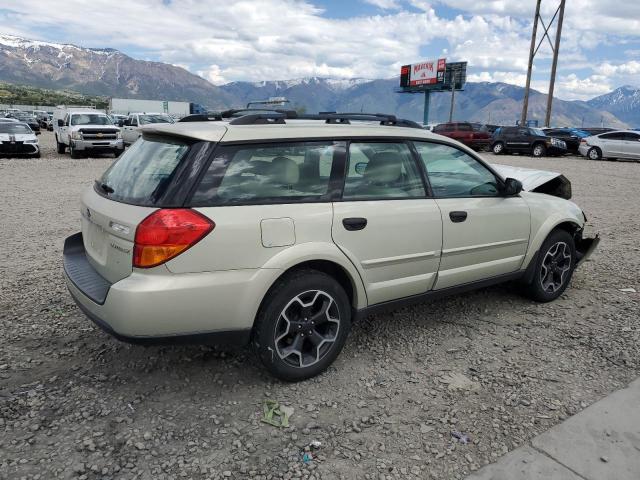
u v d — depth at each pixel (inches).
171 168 117.0
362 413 119.2
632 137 898.1
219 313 115.0
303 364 130.3
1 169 583.5
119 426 112.0
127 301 108.3
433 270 151.5
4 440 105.9
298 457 103.6
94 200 130.7
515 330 166.6
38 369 134.8
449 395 127.4
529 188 203.9
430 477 98.7
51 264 223.3
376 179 139.9
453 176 158.4
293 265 121.9
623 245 281.7
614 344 155.6
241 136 120.9
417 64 3024.1
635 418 117.6
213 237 111.7
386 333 163.2
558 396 127.0
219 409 119.4
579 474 99.4
